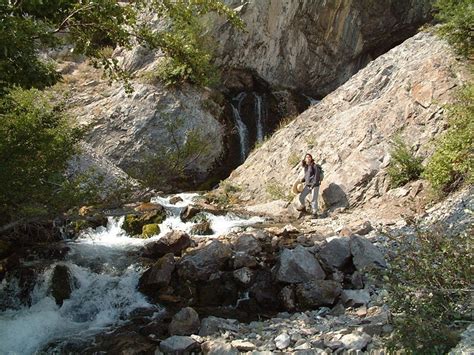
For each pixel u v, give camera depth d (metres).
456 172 10.52
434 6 12.79
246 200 14.89
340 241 8.07
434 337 4.47
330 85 22.55
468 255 4.90
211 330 6.41
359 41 22.58
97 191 7.68
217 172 17.98
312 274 7.52
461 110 10.64
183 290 7.81
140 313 7.36
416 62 14.35
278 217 12.47
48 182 7.04
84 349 6.30
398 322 4.70
